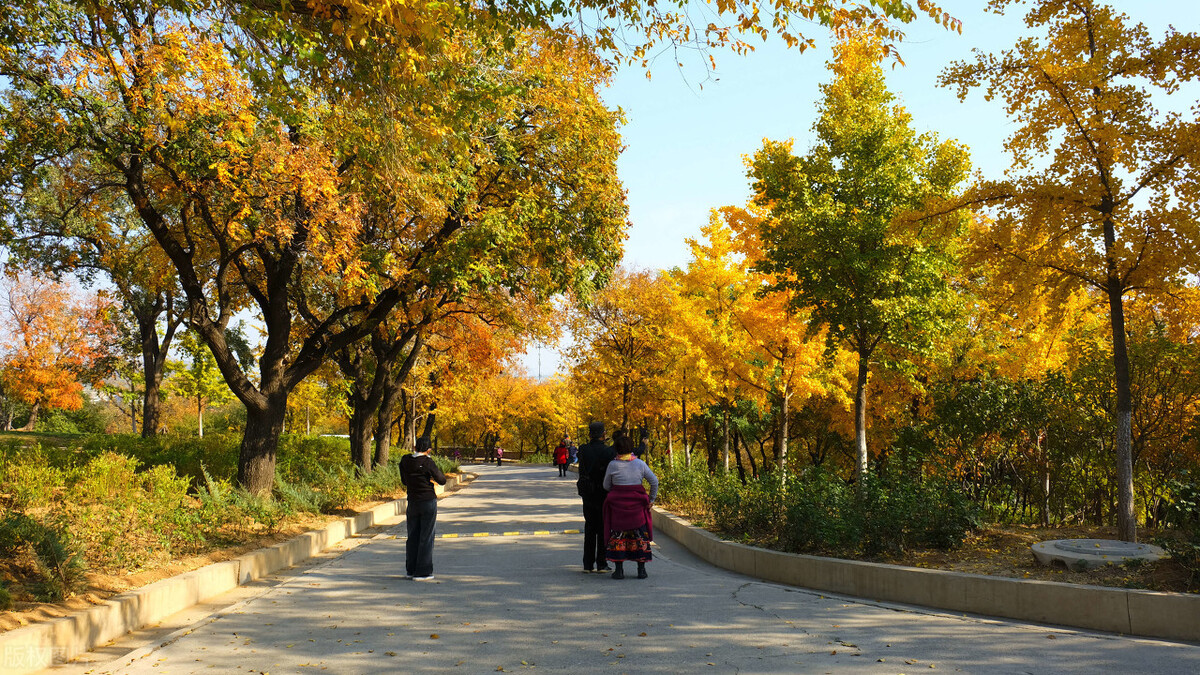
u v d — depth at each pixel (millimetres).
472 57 11914
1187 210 8883
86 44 9820
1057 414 14039
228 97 10508
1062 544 7719
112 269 19203
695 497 16312
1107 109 9234
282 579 9391
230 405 70000
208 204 12953
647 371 32750
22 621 5586
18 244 18094
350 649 5738
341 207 12766
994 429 14016
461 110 9266
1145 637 5871
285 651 5699
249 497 12203
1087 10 9586
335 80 8727
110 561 7840
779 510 11062
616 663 5219
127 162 12680
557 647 5688
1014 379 17734
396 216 16438
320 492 16922
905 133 16766
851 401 21312
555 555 11398
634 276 33938
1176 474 12664
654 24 7859
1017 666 4992
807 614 6797
